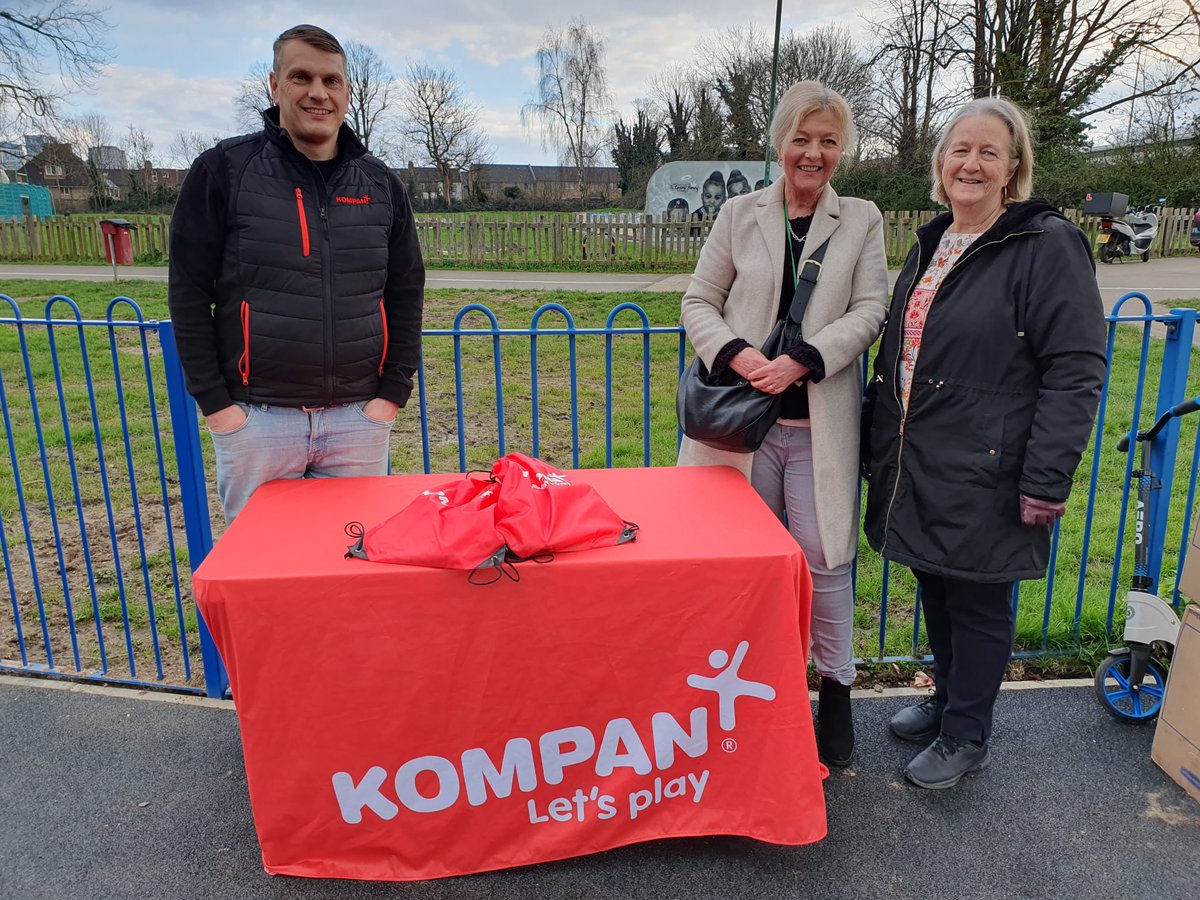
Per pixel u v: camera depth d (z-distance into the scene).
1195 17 19.94
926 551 2.31
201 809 2.43
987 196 2.21
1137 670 2.77
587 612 1.99
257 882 2.17
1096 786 2.54
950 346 2.21
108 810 2.43
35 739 2.75
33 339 9.22
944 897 2.12
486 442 6.08
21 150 27.48
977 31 22.19
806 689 2.11
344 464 2.60
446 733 2.04
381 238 2.45
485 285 14.43
